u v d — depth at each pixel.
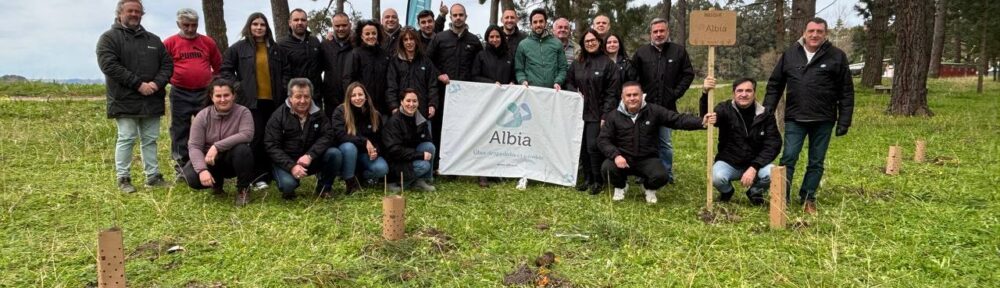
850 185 6.54
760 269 3.95
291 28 6.42
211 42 6.77
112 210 5.21
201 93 6.57
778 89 5.57
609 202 5.79
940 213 5.30
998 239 4.52
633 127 5.76
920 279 3.81
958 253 4.21
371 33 6.32
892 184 6.58
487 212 5.38
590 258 4.20
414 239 4.45
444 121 6.73
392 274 3.81
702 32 5.27
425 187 6.20
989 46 27.38
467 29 6.96
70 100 13.08
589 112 6.38
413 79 6.43
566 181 6.62
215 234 4.61
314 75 6.55
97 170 6.82
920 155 8.01
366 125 6.02
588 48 6.47
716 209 5.46
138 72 5.77
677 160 8.25
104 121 10.70
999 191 6.16
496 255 4.21
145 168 6.15
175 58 6.40
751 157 5.60
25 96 14.26
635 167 5.81
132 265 3.92
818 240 4.48
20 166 6.98
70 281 3.68
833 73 5.18
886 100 17.25
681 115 5.74
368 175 6.09
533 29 6.91
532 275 3.84
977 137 10.09
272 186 6.23
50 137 8.87
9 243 4.35
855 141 9.77
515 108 6.70
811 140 5.46
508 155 6.78
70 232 4.64
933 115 13.43
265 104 6.27
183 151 6.48
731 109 5.55
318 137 5.69
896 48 13.82
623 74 6.39
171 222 4.89
